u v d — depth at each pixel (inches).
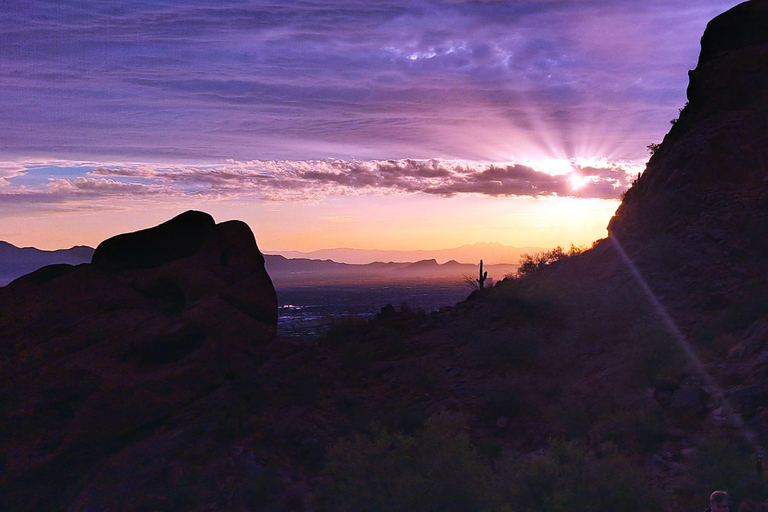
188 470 530.0
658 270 714.2
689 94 972.6
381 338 782.5
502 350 654.5
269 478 497.7
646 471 371.2
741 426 384.2
